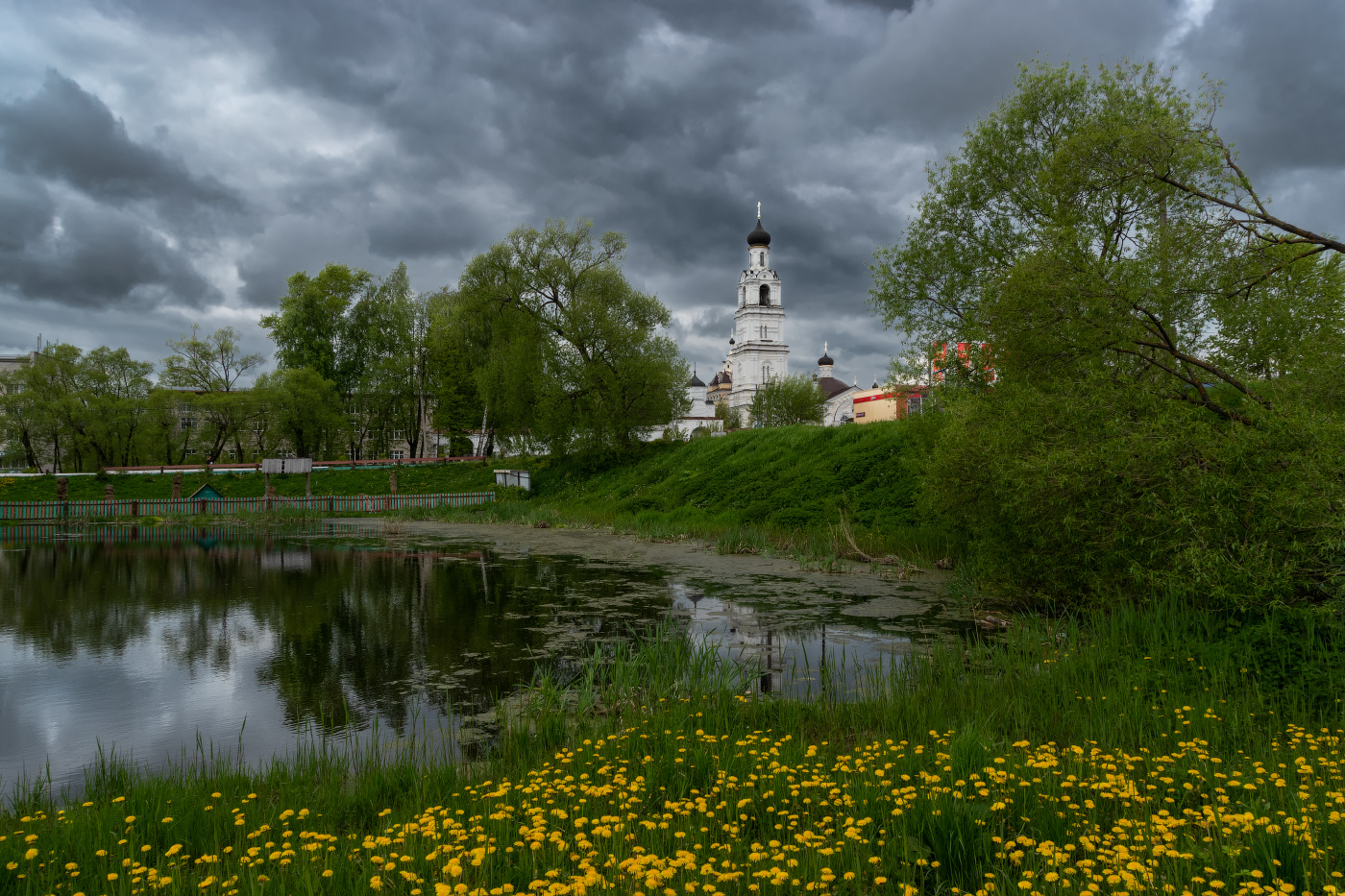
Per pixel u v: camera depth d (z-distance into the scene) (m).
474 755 6.43
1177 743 5.36
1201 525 7.91
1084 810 4.28
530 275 37.50
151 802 4.99
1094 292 9.69
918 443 17.31
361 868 3.79
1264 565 7.25
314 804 5.05
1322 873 3.43
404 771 5.50
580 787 4.62
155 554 21.94
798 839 3.73
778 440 29.53
